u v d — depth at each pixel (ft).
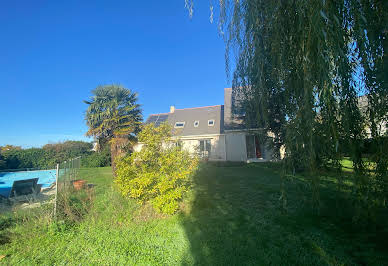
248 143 55.21
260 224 14.02
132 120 37.76
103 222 14.89
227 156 55.77
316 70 8.62
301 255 10.12
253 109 14.25
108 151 62.90
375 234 11.92
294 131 10.37
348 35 9.02
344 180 11.23
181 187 17.78
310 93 8.86
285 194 11.84
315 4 8.25
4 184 42.52
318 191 10.18
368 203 11.26
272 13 10.85
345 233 12.23
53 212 15.23
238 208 17.62
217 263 9.71
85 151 68.18
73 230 13.78
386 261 9.30
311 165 9.88
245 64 12.53
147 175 17.31
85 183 27.58
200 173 37.37
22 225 14.07
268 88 12.28
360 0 8.69
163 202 15.94
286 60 10.81
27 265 9.94
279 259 9.84
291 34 10.27
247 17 11.50
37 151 60.44
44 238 12.71
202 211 17.04
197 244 11.57
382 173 10.48
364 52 8.70
